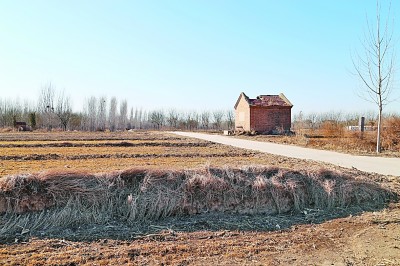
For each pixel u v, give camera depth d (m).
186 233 6.32
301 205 7.93
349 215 7.55
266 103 37.22
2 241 5.73
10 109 54.03
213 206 7.46
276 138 29.72
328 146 20.69
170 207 7.09
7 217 6.36
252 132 35.50
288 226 6.86
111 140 25.91
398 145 19.16
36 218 6.39
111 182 7.32
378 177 10.30
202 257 5.28
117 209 6.92
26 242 5.71
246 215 7.46
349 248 5.67
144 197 7.13
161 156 15.80
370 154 17.20
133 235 6.16
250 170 8.51
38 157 14.65
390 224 6.90
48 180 6.93
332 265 5.01
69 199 6.78
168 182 7.55
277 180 8.15
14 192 6.58
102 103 55.59
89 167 11.94
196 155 16.22
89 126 51.12
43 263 4.93
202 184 7.54
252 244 5.84
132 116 60.25
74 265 4.93
